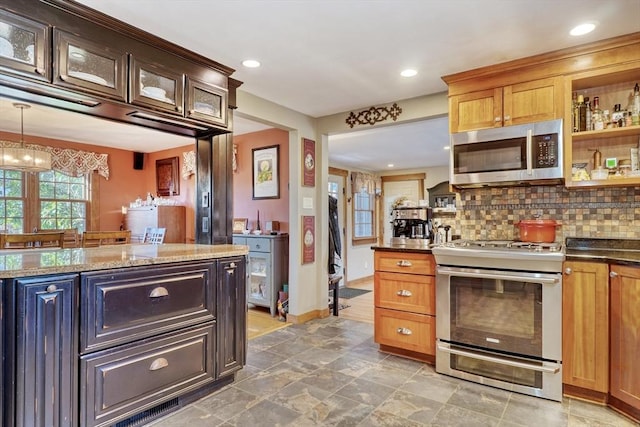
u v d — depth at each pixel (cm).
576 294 221
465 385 245
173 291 210
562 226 276
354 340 336
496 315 244
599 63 238
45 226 518
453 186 294
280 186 452
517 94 263
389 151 574
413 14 203
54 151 515
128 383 187
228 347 243
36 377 157
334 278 438
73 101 202
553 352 226
